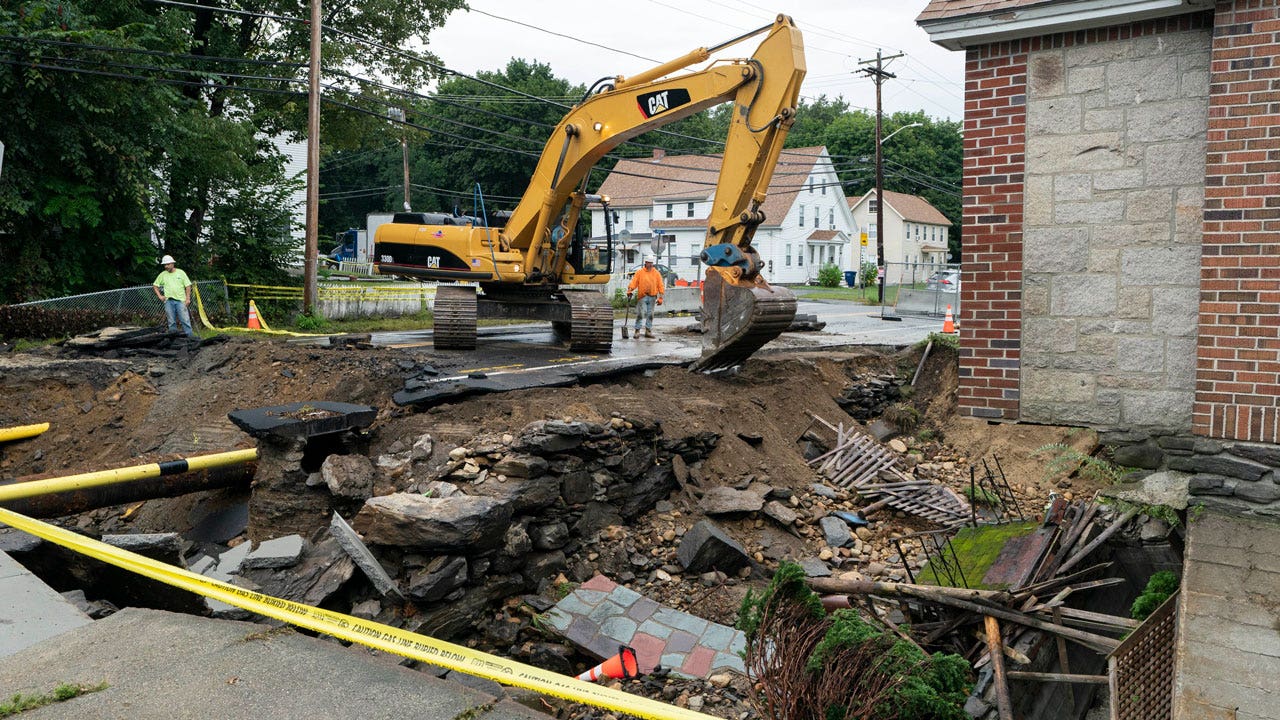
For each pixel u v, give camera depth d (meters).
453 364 12.81
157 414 12.04
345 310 23.17
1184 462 7.98
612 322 14.92
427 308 25.44
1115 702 4.86
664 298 27.97
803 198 59.06
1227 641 4.94
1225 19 7.12
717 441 10.71
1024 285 8.77
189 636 4.32
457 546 7.53
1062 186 8.46
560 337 17.89
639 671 7.20
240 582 7.42
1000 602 6.24
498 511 7.85
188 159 22.91
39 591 4.86
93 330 17.22
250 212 25.52
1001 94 8.69
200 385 12.31
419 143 31.84
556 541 8.62
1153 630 5.29
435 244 15.48
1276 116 6.96
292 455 8.65
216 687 3.77
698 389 12.16
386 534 7.68
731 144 12.27
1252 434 7.18
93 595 6.59
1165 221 7.97
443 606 7.57
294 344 13.63
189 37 22.92
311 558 7.83
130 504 10.02
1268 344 7.09
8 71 17.98
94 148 19.88
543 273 15.30
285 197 26.47
